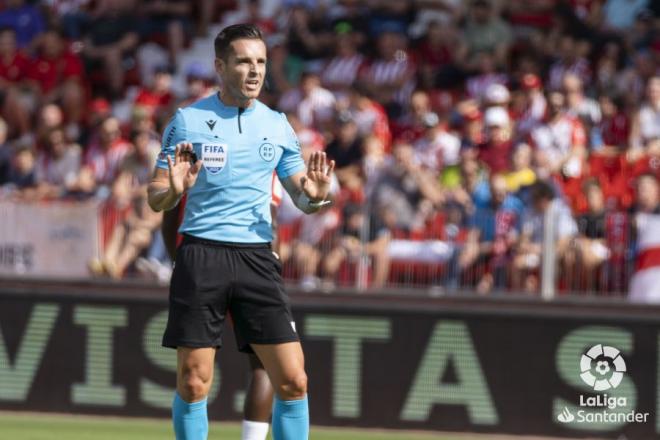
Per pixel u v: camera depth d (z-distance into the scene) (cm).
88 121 5306
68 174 4625
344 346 3500
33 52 5572
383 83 5072
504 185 3653
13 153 4600
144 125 4262
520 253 3503
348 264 3584
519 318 3425
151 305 3578
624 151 4350
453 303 3462
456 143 4519
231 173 2044
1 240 3759
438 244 3556
